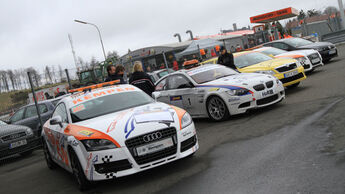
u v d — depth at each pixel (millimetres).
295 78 9977
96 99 5758
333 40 26156
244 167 4320
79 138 4527
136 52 25562
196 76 8742
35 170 7297
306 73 13539
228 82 7883
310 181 3436
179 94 8836
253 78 7867
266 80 7805
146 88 8656
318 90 9047
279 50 13258
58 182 5625
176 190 4000
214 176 4215
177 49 24188
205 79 8570
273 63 10078
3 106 18281
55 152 5969
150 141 4398
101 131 4492
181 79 8953
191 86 8516
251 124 6828
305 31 32562
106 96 5832
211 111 8102
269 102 7785
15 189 5785
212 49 23203
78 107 5559
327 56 14695
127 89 6152
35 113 12195
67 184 5348
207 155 5293
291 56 12258
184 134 4668
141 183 4547
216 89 7855
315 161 3980
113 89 6145
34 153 10680
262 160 4449
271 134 5684
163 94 9359
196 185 4027
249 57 11234
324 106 6859
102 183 4902
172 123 4609
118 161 4281
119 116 4855
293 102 8203
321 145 4520
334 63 14602
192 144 4824
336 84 9227
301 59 12203
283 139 5227
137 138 4355
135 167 4297
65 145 4973
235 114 7762
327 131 5082
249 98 7488
